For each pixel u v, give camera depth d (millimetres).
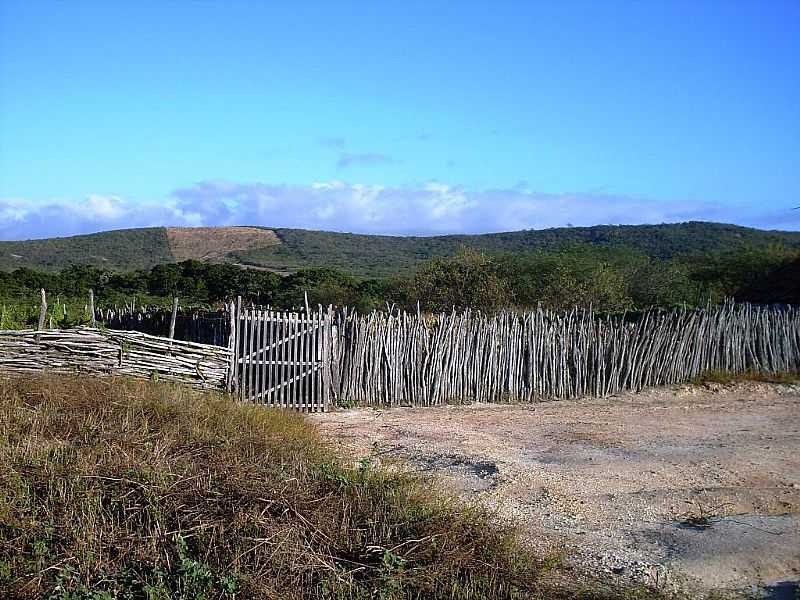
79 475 5754
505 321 14375
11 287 26172
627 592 5512
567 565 5969
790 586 5750
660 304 26203
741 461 9539
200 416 8023
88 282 30062
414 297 21391
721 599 5484
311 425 10039
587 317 17328
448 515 6035
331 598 4961
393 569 5191
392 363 13266
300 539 5375
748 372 16938
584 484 8250
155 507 5438
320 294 25906
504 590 5320
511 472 8602
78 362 10500
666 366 15938
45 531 5133
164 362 11117
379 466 8055
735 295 27422
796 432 11648
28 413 7332
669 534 6723
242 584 4902
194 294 30062
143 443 6637
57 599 4652
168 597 4723
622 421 12281
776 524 7039
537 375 14539
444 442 10148
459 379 13891
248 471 6168
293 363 12344
